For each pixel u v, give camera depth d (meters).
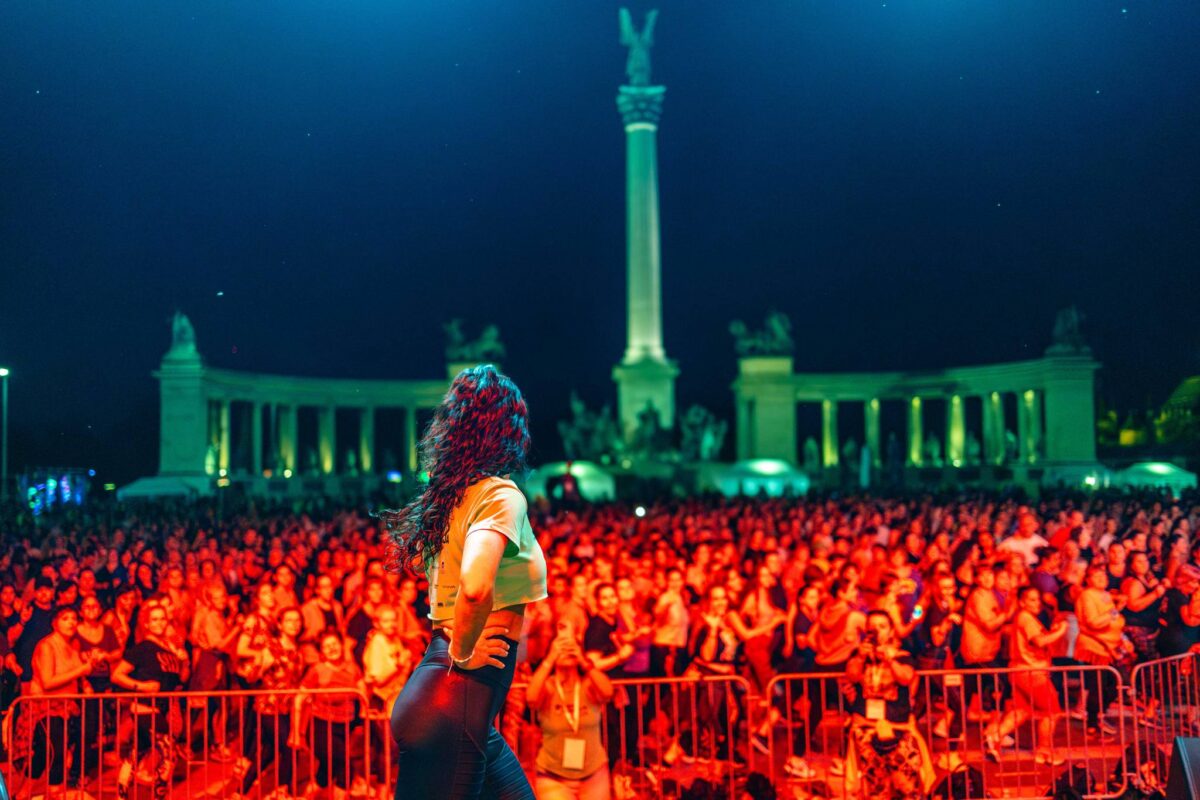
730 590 15.99
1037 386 68.25
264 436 91.00
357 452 109.94
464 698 4.70
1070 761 12.01
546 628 13.53
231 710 14.06
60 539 22.05
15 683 15.01
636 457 68.81
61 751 12.99
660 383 73.12
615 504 36.88
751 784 12.26
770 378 79.75
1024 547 20.20
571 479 42.09
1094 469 61.06
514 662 4.88
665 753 14.14
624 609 14.80
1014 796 12.27
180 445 61.47
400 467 86.25
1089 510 27.03
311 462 80.12
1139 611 16.23
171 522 29.08
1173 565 15.80
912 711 11.74
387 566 5.01
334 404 83.12
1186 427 56.22
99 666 13.74
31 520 29.33
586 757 9.84
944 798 12.40
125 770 12.58
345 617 16.62
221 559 19.36
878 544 18.05
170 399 61.56
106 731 13.65
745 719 14.68
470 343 87.31
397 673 13.15
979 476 69.75
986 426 77.50
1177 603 15.23
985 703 15.13
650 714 14.70
